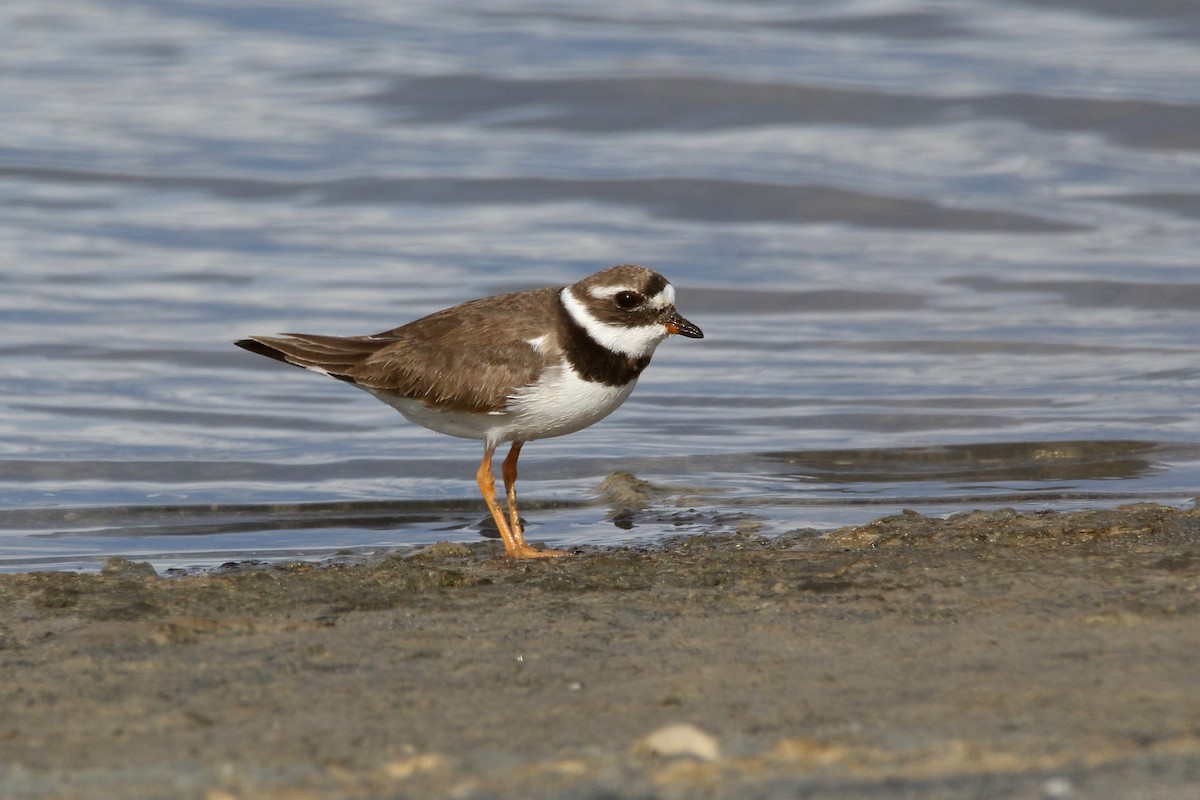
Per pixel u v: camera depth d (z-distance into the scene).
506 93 28.62
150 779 5.55
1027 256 21.48
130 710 6.45
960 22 32.69
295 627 7.92
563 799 5.14
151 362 17.53
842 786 5.15
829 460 14.34
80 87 29.39
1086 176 24.62
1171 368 16.91
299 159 25.75
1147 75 28.55
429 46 31.84
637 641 7.55
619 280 10.74
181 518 12.84
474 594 8.86
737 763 5.50
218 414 15.98
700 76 28.56
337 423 15.81
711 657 7.20
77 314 19.00
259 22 33.91
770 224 23.36
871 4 34.47
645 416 15.90
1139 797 4.87
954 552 9.58
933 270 21.03
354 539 12.09
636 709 6.35
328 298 19.72
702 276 20.88
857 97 27.97
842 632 7.60
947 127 27.02
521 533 11.08
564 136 27.06
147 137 26.73
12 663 7.31
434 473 14.19
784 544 10.62
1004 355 17.81
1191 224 22.62
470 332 10.88
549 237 22.70
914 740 5.72
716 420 15.70
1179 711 5.93
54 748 5.95
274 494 13.53
